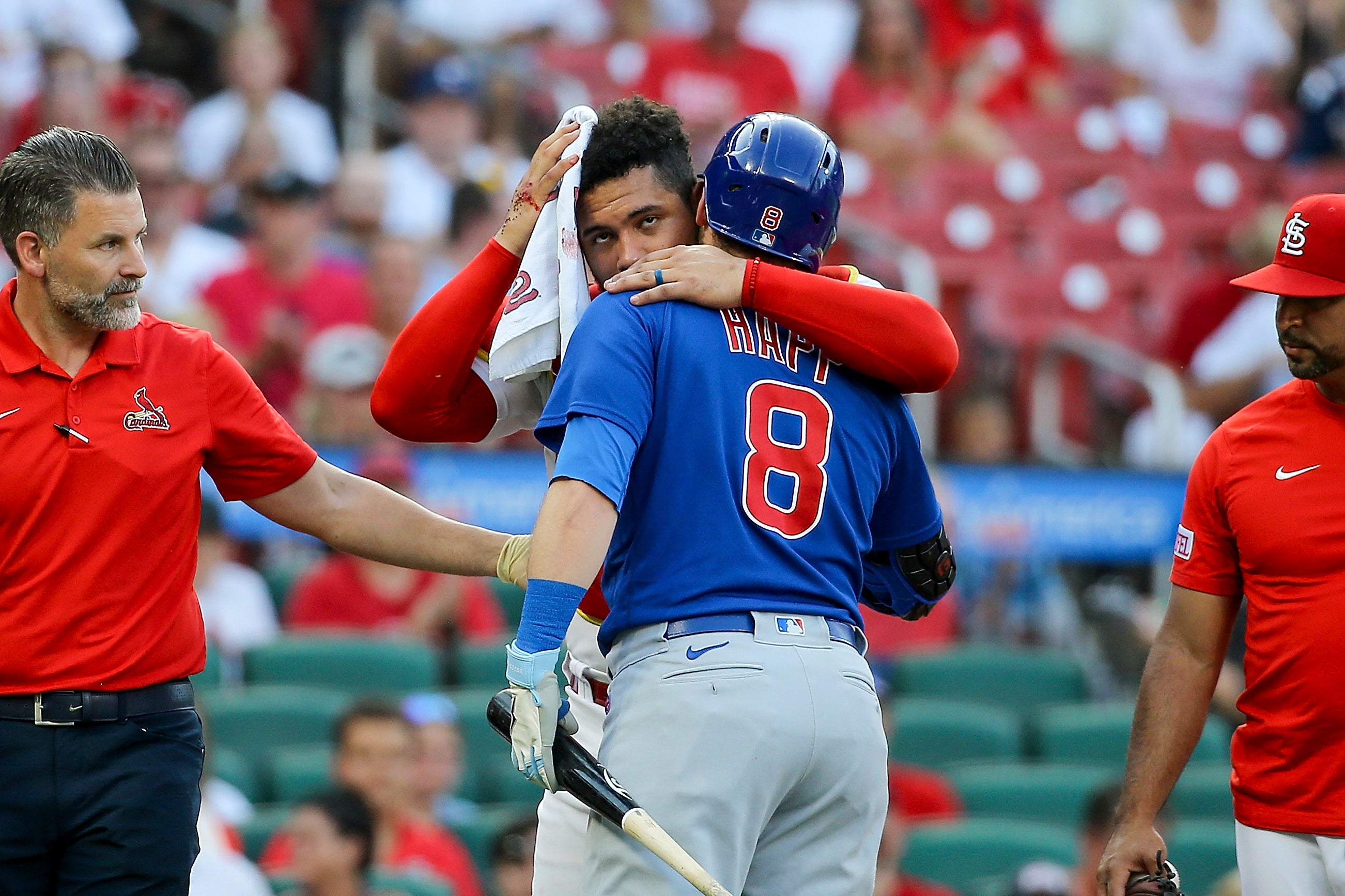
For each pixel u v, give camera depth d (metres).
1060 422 37.34
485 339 12.68
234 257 34.66
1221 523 13.41
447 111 37.97
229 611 28.19
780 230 11.61
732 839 10.76
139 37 40.72
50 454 11.47
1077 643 32.16
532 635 10.57
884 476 11.98
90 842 11.63
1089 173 42.09
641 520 11.23
